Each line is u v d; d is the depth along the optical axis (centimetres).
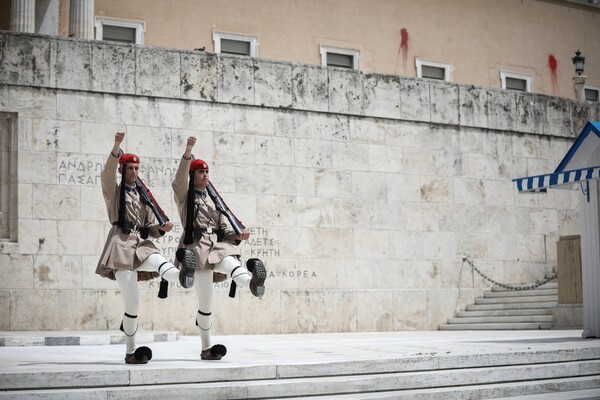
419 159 2144
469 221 2192
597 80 3644
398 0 3155
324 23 2994
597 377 1055
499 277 2211
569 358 1109
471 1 3325
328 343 1417
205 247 959
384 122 2109
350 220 2033
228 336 1762
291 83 2002
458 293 2138
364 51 3058
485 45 3341
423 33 3197
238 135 1934
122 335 1495
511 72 3391
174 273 890
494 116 2269
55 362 982
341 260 2008
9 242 1727
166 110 1870
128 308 924
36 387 793
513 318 1983
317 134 2020
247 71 1959
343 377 916
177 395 804
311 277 1967
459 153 2205
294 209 1970
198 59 1912
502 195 2250
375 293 2023
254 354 1112
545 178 1459
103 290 1766
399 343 1377
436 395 904
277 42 2898
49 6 2497
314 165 2008
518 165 2291
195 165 970
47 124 1773
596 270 1439
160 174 1848
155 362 957
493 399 931
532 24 3472
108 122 1820
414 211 2119
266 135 1962
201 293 973
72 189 1775
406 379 930
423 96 2170
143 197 945
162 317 1794
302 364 910
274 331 1897
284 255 1945
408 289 2072
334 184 2027
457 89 2223
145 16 2691
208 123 1908
